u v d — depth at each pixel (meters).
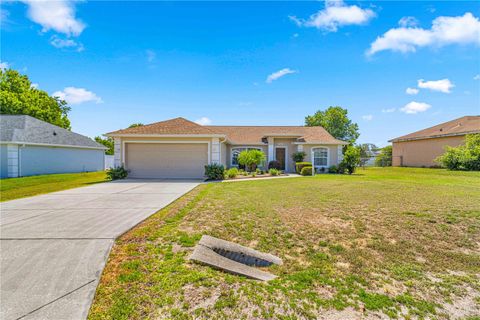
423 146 26.14
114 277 3.00
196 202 7.31
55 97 34.81
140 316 2.33
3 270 3.15
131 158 15.03
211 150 14.80
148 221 5.28
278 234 4.61
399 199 7.47
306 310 2.47
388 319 2.36
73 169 21.39
